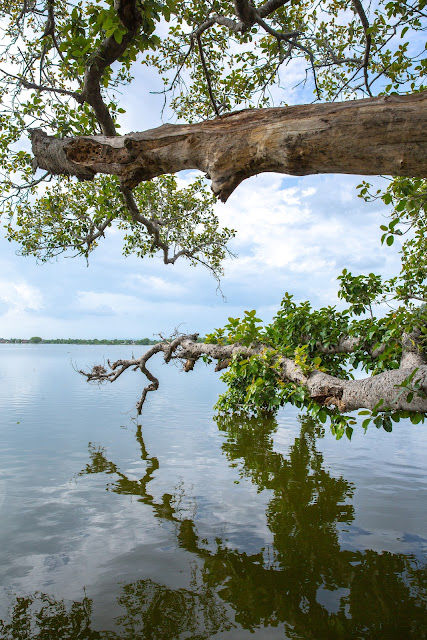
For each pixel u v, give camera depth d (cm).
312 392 457
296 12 672
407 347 528
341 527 552
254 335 714
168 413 1494
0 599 390
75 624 351
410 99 200
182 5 607
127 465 852
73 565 454
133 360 1174
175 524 564
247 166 247
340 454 937
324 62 659
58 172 429
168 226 1266
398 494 677
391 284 745
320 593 400
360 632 338
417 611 372
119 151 325
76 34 392
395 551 485
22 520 578
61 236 1148
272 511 606
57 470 816
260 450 970
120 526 559
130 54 387
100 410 1555
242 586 412
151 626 348
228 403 1438
